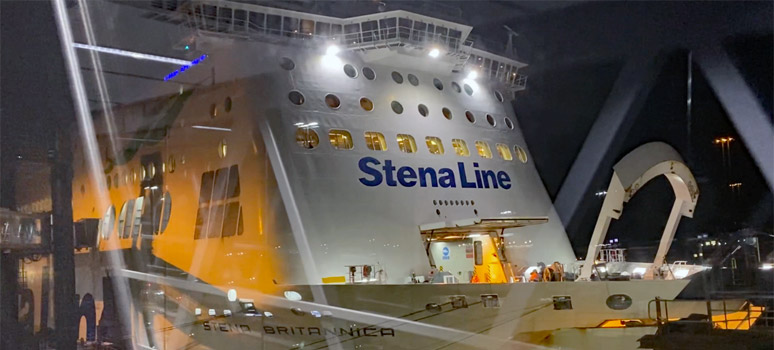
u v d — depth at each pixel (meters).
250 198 13.05
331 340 11.88
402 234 13.69
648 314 10.96
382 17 14.81
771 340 9.73
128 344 16.91
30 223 16.67
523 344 11.27
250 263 12.76
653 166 13.34
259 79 13.85
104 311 17.70
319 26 14.82
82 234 19.88
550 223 16.75
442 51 15.45
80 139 18.47
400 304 11.32
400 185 14.17
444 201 14.66
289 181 12.88
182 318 14.94
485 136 16.58
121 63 17.22
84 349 16.69
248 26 14.38
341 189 13.32
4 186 16.55
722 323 10.82
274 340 12.65
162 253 16.05
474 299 11.20
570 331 11.12
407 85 15.67
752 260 12.45
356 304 11.53
